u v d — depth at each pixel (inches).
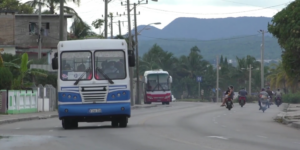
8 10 5206.7
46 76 4008.4
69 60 2032.5
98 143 1503.4
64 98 2005.4
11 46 5093.5
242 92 4869.6
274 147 1439.5
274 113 3614.7
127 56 2059.5
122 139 1616.6
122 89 2021.4
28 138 1665.8
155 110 4197.8
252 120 2807.6
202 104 6225.4
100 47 2038.6
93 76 2015.3
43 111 3863.2
